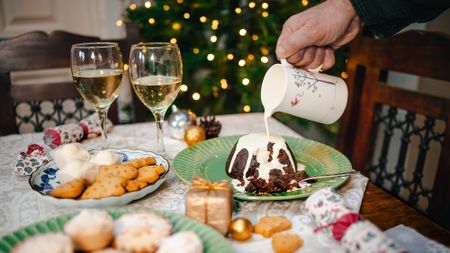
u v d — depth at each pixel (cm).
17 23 259
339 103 87
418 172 142
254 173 87
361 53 148
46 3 262
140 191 72
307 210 68
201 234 57
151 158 85
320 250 61
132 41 149
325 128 230
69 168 76
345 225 59
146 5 195
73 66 88
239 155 88
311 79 84
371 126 149
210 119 118
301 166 93
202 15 206
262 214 72
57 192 70
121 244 53
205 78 208
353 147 160
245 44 202
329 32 93
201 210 63
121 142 111
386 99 142
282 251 60
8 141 110
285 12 205
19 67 138
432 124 131
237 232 63
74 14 270
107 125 117
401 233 64
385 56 139
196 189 65
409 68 130
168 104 94
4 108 138
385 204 77
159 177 80
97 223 53
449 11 176
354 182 84
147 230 54
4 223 69
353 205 74
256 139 89
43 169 81
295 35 89
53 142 102
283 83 91
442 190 125
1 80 136
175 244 51
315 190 75
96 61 87
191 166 89
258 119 131
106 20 273
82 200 68
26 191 81
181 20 204
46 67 141
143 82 88
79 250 53
